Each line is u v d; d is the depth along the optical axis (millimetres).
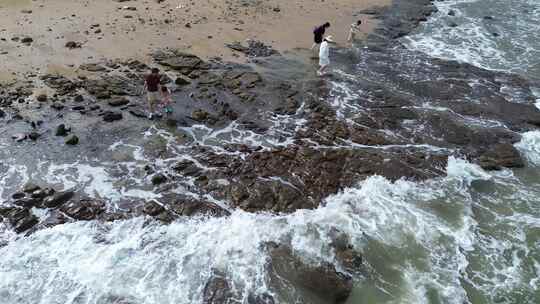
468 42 23641
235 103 16125
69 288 9516
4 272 9781
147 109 15336
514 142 15633
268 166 13188
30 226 10844
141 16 22188
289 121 15469
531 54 22484
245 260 10406
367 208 12172
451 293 10094
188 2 24594
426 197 12812
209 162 13211
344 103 16859
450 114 16844
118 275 9844
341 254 10703
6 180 12055
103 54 18219
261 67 18719
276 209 11797
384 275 10445
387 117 16203
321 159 13609
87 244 10523
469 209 12594
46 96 15234
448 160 14328
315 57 20062
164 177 12461
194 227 11133
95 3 23297
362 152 14141
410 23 25500
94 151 13320
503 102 17906
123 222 11141
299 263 10414
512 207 12883
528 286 10516
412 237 11461
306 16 24750
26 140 13461
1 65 16688
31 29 19672
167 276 9906
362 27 24234
